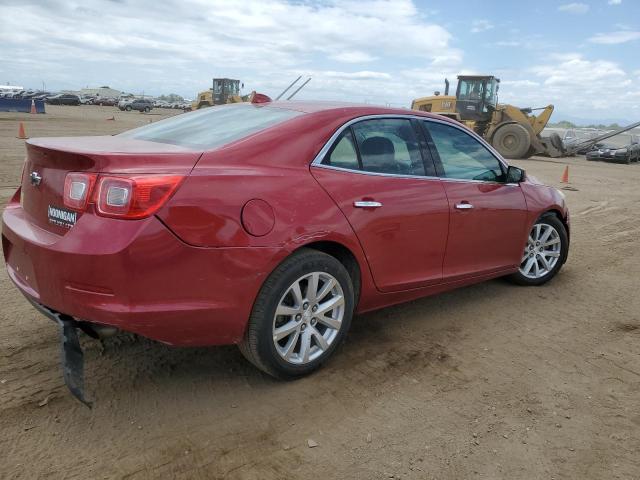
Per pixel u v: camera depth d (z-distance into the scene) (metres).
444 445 2.74
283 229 2.97
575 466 2.62
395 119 3.87
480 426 2.91
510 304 4.73
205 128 3.49
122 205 2.56
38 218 3.00
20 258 3.00
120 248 2.53
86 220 2.62
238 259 2.81
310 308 3.22
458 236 4.10
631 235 7.92
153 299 2.64
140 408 2.94
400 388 3.26
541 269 5.26
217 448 2.65
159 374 3.29
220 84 38.25
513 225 4.63
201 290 2.75
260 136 3.17
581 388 3.34
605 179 16.67
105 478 2.41
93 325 2.81
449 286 4.23
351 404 3.07
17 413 2.83
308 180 3.17
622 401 3.21
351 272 3.50
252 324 2.98
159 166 2.71
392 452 2.67
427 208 3.80
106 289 2.58
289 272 3.02
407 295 3.90
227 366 3.43
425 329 4.13
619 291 5.20
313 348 3.32
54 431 2.71
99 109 65.12
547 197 5.02
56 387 3.09
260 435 2.76
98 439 2.67
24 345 3.54
